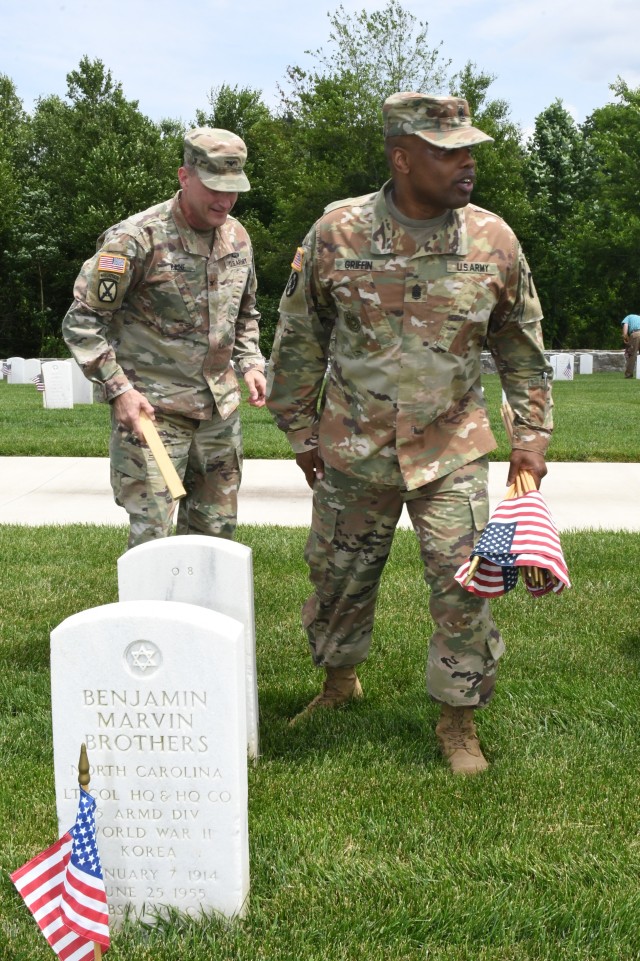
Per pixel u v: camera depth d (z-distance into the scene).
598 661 5.04
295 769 3.90
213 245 4.61
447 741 3.99
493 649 3.85
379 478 3.85
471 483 3.82
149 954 2.73
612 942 2.81
